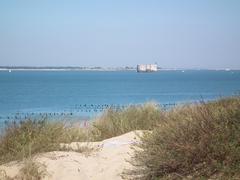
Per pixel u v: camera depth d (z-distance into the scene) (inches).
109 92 2583.7
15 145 356.2
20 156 337.1
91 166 327.3
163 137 304.0
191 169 269.6
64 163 324.2
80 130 450.6
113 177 305.9
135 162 316.8
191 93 2225.6
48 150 354.9
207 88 2800.2
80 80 5492.1
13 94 2409.0
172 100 1673.2
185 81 4724.4
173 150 283.7
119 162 330.3
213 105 349.1
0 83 4291.3
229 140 272.7
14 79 5787.4
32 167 315.3
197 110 327.6
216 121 295.1
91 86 3612.2
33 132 378.6
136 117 497.0
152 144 307.4
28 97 2148.1
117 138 414.6
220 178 252.2
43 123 399.2
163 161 280.2
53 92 2630.4
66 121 448.8
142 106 537.0
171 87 3159.5
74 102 1769.2
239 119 292.2
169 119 373.1
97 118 530.3
